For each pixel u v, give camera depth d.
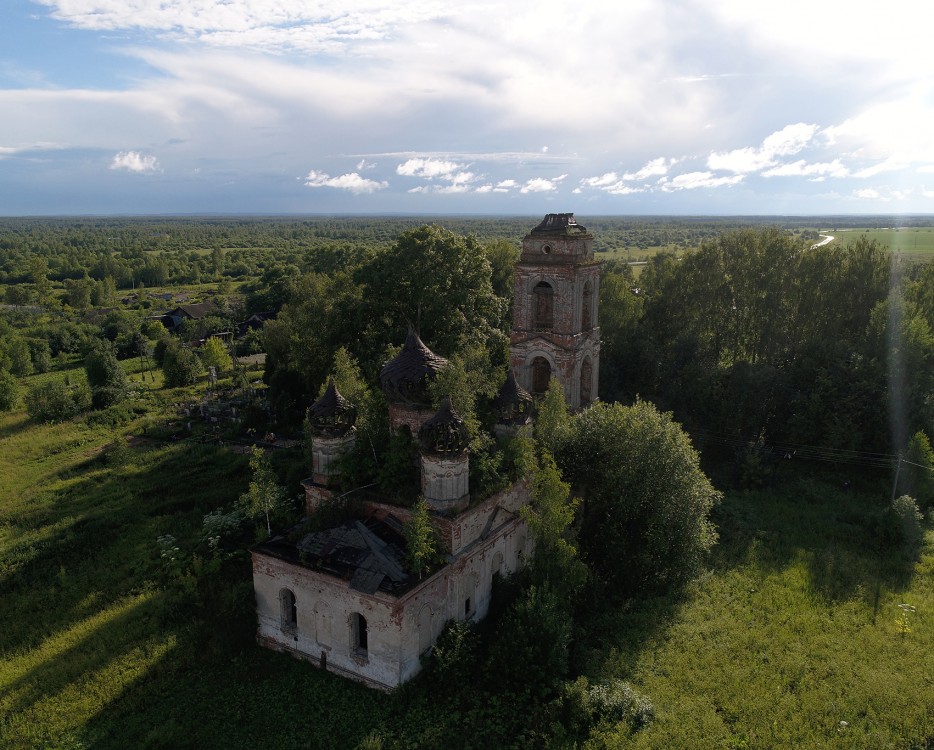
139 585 32.88
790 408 50.03
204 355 88.31
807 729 22.92
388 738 22.23
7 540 38.94
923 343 46.59
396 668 23.75
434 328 49.53
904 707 24.00
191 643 27.70
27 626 29.92
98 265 181.00
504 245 70.31
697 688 25.05
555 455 32.81
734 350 60.59
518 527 30.17
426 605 24.55
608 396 54.06
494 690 24.42
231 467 48.03
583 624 29.00
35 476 50.88
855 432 46.56
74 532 38.97
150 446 56.16
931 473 40.75
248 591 28.27
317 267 99.75
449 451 24.39
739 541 37.38
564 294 36.47
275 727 22.95
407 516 25.75
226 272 191.38
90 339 110.94
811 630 28.83
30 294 146.75
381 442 27.66
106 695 24.89
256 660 26.58
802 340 54.94
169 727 22.80
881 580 33.09
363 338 50.72
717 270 59.25
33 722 23.70
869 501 42.91
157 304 146.50
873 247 55.56
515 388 30.05
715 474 47.78
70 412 67.31
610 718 23.00
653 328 62.22
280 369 62.72
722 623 29.20
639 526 31.98
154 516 40.88
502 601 28.41
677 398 52.53
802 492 44.44
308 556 24.92
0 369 79.69
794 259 56.91
